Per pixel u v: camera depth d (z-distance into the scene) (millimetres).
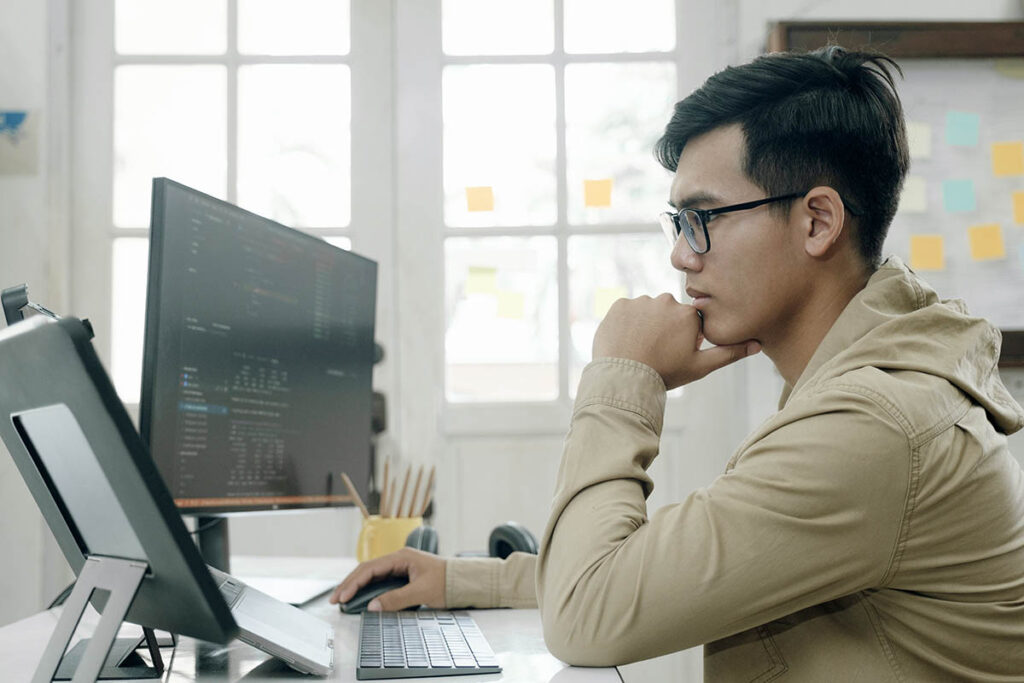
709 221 961
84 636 992
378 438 2408
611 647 822
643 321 980
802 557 788
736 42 2451
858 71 952
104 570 658
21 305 789
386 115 2467
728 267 954
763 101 942
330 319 1422
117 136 2461
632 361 957
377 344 2418
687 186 969
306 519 2391
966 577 821
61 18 2418
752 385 2361
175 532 605
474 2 2488
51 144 2396
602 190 2457
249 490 1212
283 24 2482
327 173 2467
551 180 2477
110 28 2455
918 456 789
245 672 846
